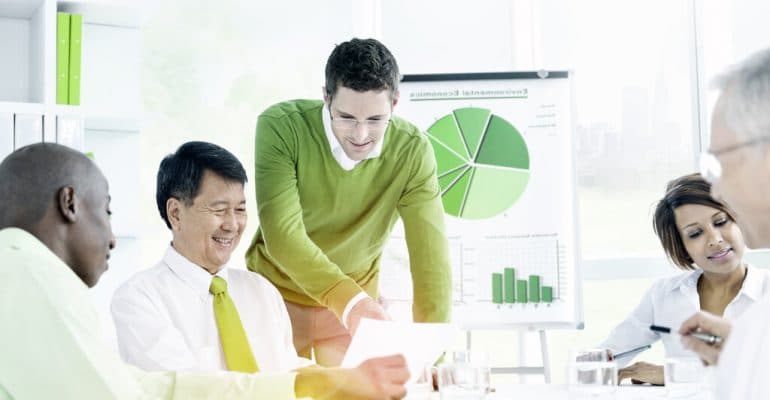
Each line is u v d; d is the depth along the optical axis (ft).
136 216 10.19
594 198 12.73
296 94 12.58
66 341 4.59
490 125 11.12
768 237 3.92
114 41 10.18
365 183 8.49
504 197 11.07
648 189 12.72
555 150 11.10
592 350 6.23
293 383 5.56
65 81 9.11
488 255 11.00
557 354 12.57
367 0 12.67
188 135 12.28
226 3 12.47
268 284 7.57
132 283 6.78
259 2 12.54
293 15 12.61
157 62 12.24
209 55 12.39
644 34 12.78
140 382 5.49
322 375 5.65
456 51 12.75
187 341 6.82
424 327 6.16
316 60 12.64
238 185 6.98
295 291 8.99
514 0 12.69
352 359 6.01
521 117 11.13
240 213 6.99
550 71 11.12
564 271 10.96
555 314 10.90
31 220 4.79
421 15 12.75
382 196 8.56
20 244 4.66
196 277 6.95
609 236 12.69
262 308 7.38
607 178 12.73
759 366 3.37
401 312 10.73
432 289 8.29
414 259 8.45
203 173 6.84
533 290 10.94
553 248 10.98
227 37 12.45
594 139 12.76
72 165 4.89
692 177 9.09
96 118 9.38
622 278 12.44
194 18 12.37
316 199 8.53
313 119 8.37
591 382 6.06
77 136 9.13
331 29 12.69
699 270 9.46
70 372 4.60
